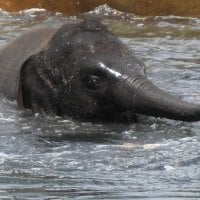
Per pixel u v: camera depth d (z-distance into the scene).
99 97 14.63
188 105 13.86
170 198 10.48
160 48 21.09
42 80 15.20
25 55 16.09
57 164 12.12
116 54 14.75
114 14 26.42
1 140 13.52
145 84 14.34
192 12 26.19
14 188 10.88
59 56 15.00
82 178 11.41
